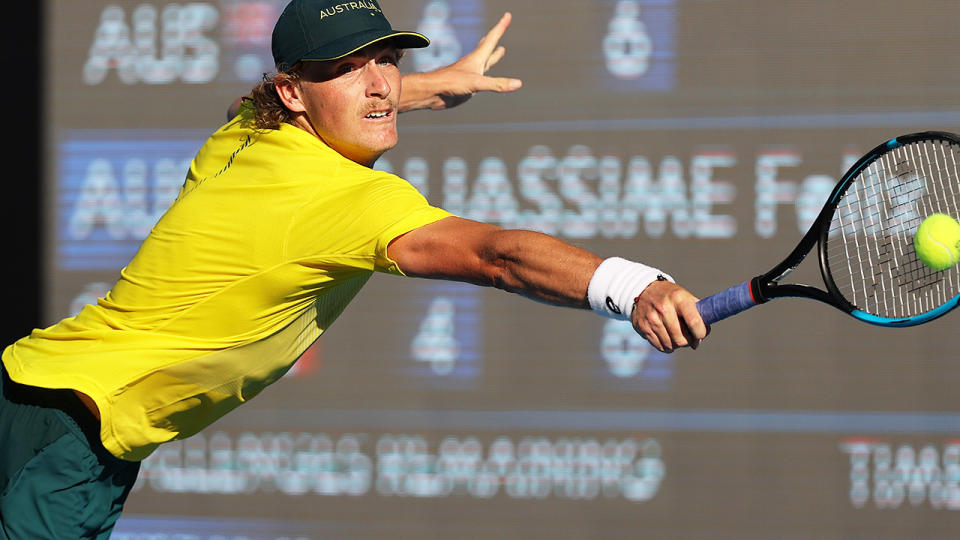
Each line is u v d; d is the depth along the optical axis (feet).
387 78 28.76
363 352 60.75
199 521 61.46
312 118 28.50
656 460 59.16
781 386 58.39
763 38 58.03
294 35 27.99
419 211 25.02
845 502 58.08
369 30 27.94
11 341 62.85
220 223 27.35
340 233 25.73
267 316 27.94
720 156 58.23
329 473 60.95
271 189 26.81
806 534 58.34
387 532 60.59
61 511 29.55
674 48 58.59
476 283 24.62
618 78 58.90
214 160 29.09
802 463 58.39
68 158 62.54
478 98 59.62
